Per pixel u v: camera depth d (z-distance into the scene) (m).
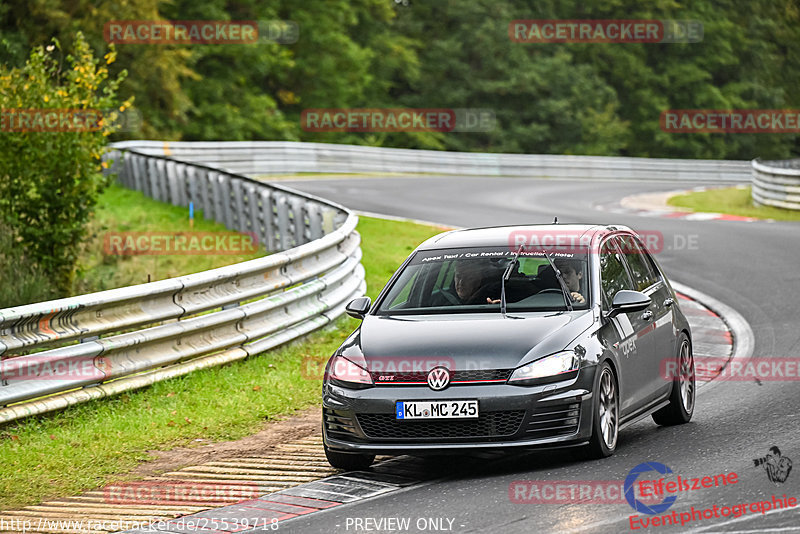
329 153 143.25
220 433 30.05
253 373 36.44
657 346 28.19
